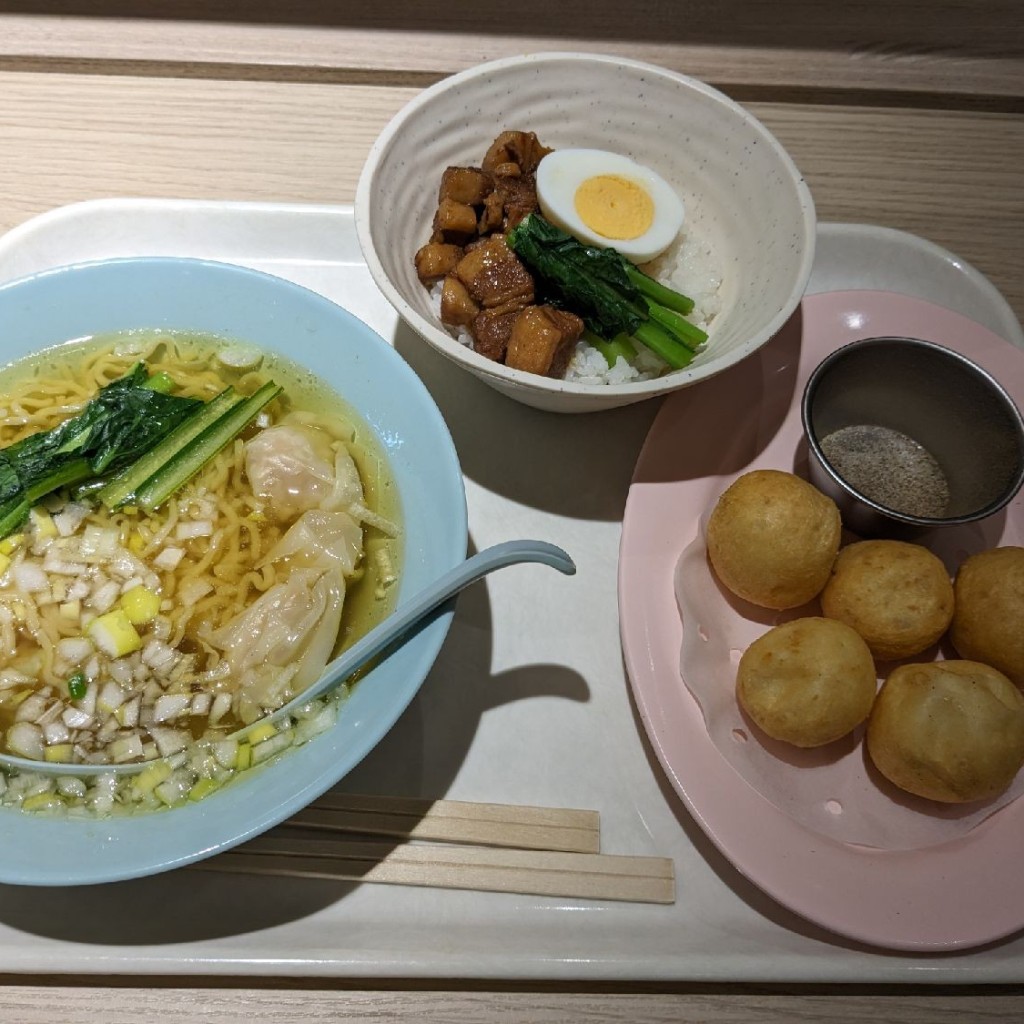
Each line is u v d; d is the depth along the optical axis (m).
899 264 0.41
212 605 0.33
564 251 0.37
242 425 0.35
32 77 0.43
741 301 0.37
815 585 0.33
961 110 0.45
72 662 0.31
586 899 0.30
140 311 0.35
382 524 0.33
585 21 0.45
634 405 0.38
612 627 0.34
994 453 0.34
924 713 0.30
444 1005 0.29
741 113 0.37
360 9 0.45
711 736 0.31
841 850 0.30
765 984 0.30
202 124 0.43
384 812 0.31
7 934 0.29
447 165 0.39
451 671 0.33
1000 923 0.29
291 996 0.29
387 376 0.33
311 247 0.40
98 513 0.34
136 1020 0.29
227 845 0.26
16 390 0.34
